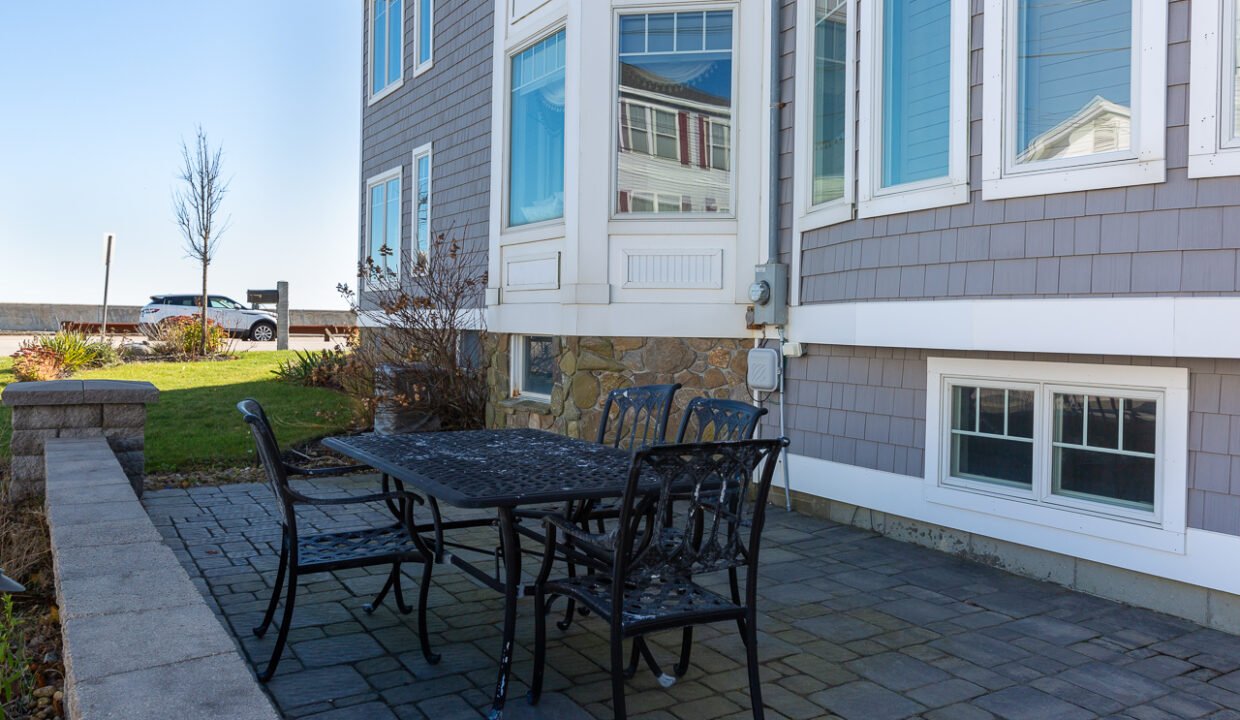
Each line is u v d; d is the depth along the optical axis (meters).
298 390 12.41
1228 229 3.94
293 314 32.09
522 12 8.59
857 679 3.53
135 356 17.62
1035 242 4.64
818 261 6.30
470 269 10.11
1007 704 3.30
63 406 6.30
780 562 5.19
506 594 3.22
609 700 3.31
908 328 5.31
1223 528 4.08
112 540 3.26
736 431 4.12
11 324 29.72
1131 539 4.39
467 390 9.48
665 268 7.30
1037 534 4.82
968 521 5.19
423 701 3.29
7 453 7.55
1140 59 4.20
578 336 7.50
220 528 5.82
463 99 10.33
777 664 3.68
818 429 6.36
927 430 5.45
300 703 3.25
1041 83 4.67
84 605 2.46
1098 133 4.42
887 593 4.62
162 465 7.82
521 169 8.84
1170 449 4.26
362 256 14.02
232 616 4.15
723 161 7.22
